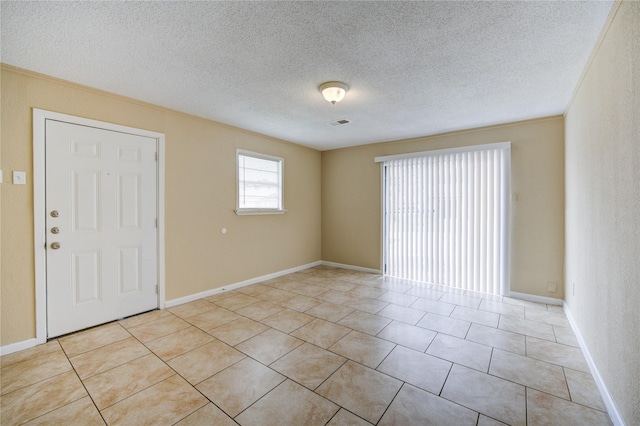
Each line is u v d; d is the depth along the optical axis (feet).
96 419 5.28
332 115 11.46
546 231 11.48
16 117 7.70
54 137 8.31
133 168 10.00
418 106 10.36
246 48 6.73
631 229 4.67
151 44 6.57
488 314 10.28
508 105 10.20
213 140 12.46
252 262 14.33
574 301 9.12
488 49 6.69
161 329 9.05
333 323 9.51
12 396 5.88
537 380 6.45
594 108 6.74
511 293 12.19
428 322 9.59
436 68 7.60
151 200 10.49
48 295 8.26
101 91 9.14
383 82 8.43
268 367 6.96
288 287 13.65
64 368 6.89
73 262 8.73
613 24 5.35
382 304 11.32
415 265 14.78
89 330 8.92
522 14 5.46
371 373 6.71
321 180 18.76
